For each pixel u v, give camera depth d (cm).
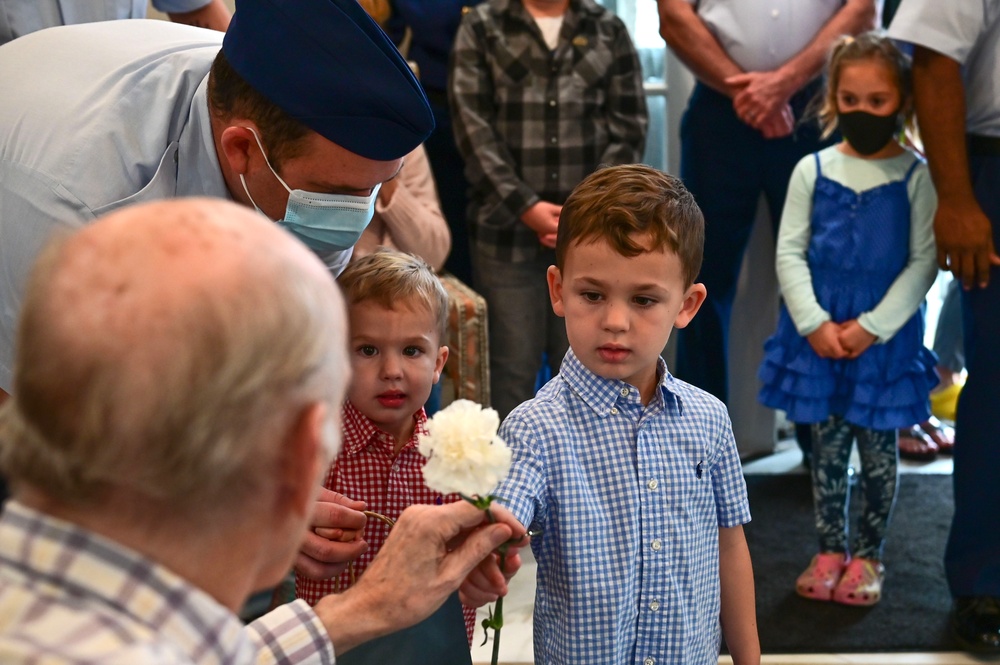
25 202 141
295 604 106
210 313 67
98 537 71
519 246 297
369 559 166
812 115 313
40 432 68
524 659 235
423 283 168
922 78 239
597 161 300
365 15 142
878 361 256
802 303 261
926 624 253
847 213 261
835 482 266
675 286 135
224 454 69
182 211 72
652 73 376
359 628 105
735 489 147
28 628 67
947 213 239
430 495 168
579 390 140
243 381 68
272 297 70
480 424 102
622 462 138
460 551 108
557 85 297
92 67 152
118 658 66
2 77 152
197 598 74
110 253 69
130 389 66
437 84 325
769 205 331
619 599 136
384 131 141
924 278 257
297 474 75
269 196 149
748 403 359
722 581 152
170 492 70
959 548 247
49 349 67
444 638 121
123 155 146
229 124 146
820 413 260
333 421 77
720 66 309
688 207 138
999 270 237
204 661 74
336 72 138
